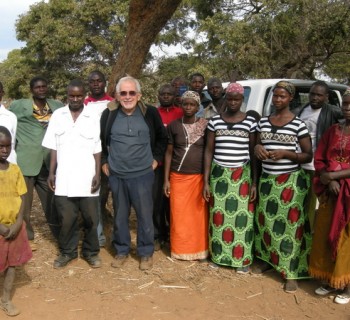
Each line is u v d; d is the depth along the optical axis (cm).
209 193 418
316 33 1249
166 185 437
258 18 1402
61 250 425
